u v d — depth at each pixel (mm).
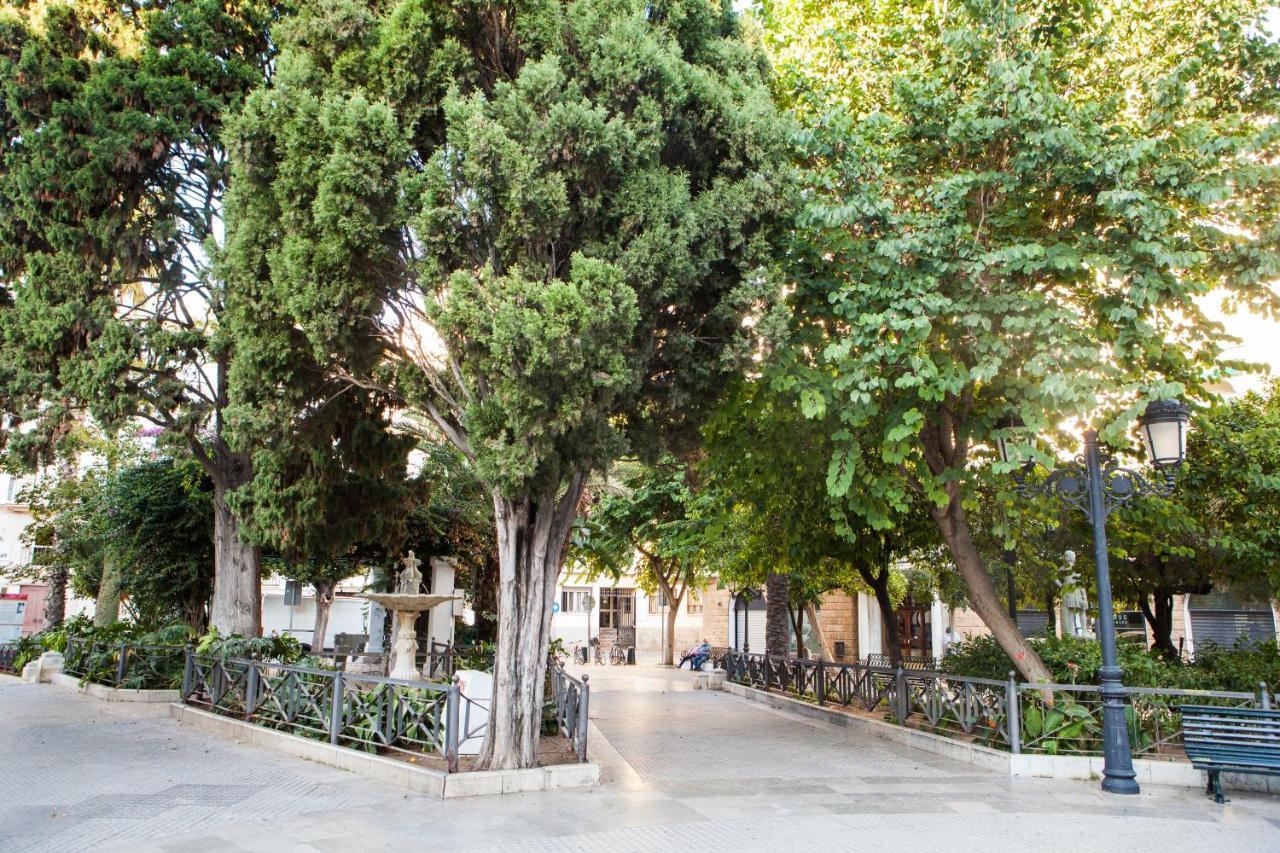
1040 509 11102
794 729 12938
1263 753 7949
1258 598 16906
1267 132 7918
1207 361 9758
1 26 11898
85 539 20672
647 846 6145
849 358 9016
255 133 8086
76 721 11625
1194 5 9961
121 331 11562
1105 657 8727
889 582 23719
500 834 6332
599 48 7855
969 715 10328
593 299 6988
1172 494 11641
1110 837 6645
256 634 14523
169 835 6082
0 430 12297
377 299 8406
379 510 13945
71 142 11625
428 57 7961
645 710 15500
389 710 8742
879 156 9906
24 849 5688
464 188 7406
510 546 8523
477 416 7484
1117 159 8031
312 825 6449
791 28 12508
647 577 32938
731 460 11586
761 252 8398
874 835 6594
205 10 12641
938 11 10969
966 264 8320
